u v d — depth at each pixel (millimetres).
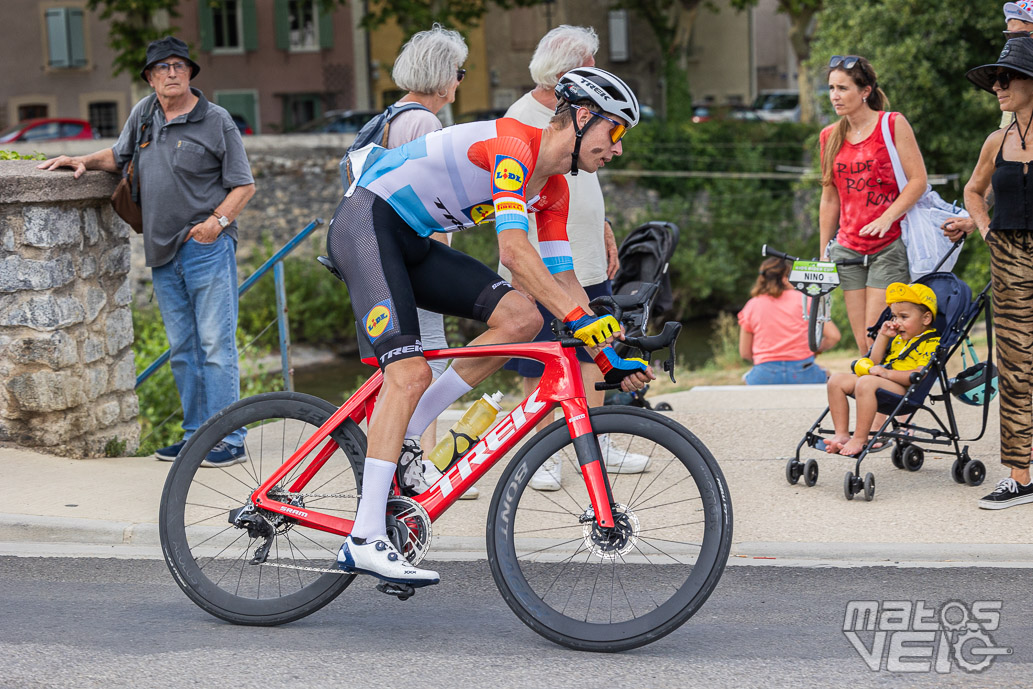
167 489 4289
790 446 6672
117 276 7020
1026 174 5242
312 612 4164
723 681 3633
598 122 3857
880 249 6594
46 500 5656
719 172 38156
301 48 47500
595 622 3949
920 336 5719
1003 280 5359
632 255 6711
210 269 6312
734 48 57469
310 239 31531
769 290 9055
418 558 4043
